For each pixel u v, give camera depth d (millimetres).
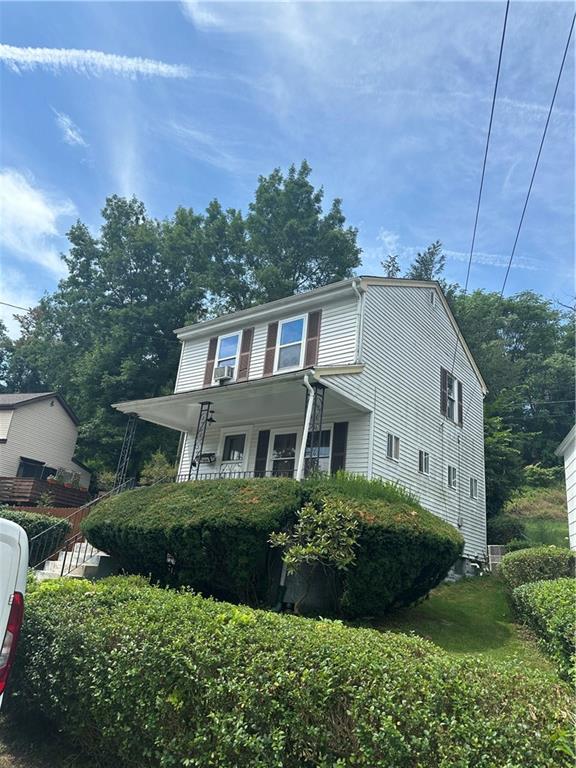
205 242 29719
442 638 7676
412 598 8797
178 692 3250
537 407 32375
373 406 12773
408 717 2443
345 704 2676
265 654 3104
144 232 29344
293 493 8602
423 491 14320
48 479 20672
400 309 15125
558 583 6516
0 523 3613
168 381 26906
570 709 2324
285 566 8188
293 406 13414
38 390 40469
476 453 18266
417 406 14945
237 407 13891
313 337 13867
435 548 8422
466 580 13250
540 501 25391
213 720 3023
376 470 12359
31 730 4426
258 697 2920
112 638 3797
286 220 30031
